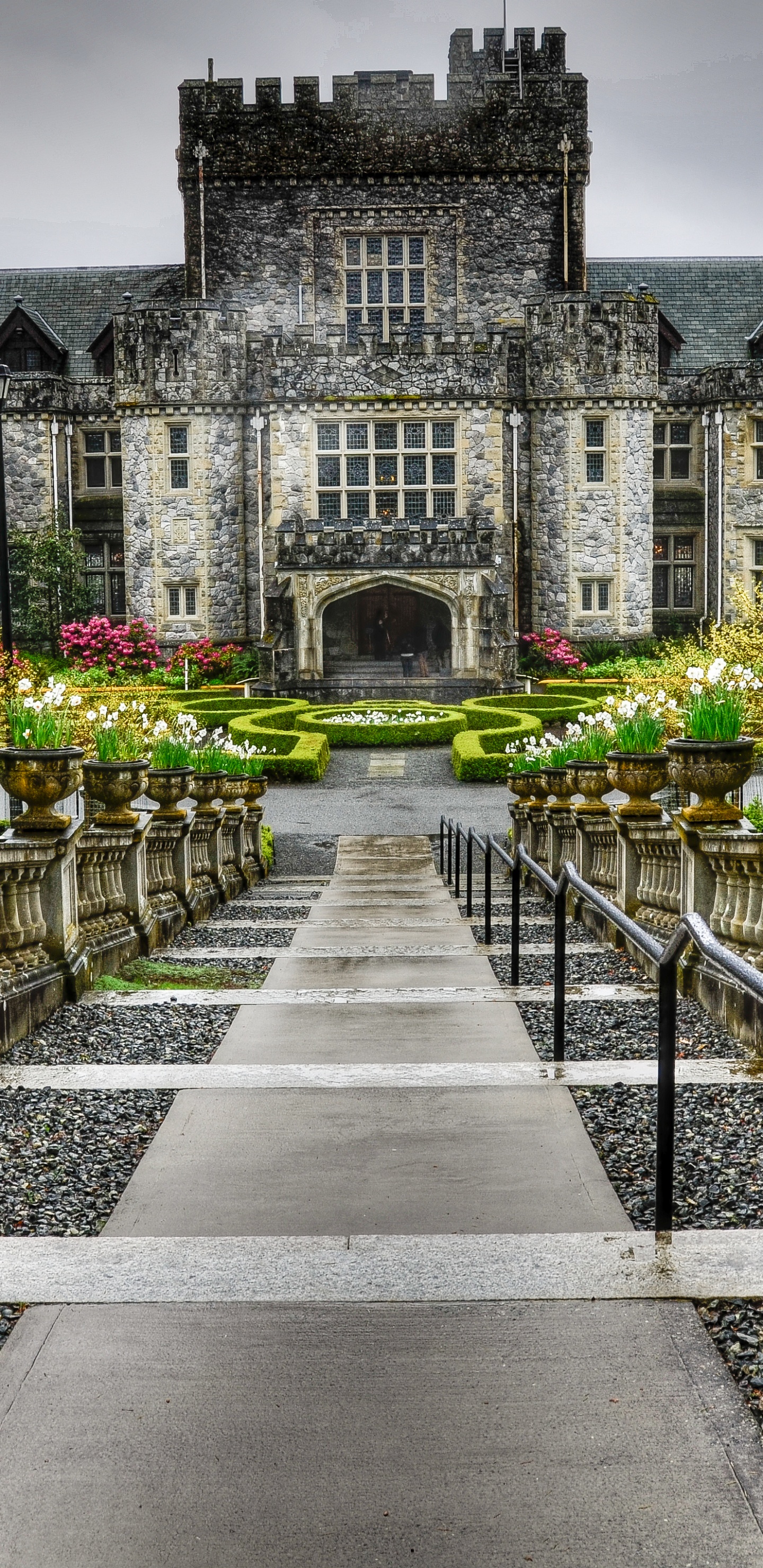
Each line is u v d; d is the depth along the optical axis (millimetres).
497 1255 4477
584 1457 3414
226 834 17734
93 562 45375
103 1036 7559
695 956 8352
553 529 41938
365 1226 4766
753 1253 4438
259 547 41844
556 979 6891
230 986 9516
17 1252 4555
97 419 44812
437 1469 3373
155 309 40969
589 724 15742
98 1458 3436
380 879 19438
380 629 42875
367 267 43906
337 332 40594
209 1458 3430
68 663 40438
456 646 37500
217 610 41812
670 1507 3240
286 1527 3188
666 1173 4648
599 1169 5270
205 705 34500
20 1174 5309
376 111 43344
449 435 41000
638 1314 4062
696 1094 6109
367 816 25031
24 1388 3734
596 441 41781
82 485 45312
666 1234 4613
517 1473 3361
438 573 37125
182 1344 3949
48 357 46688
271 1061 7086
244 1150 5559
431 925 13156
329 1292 4242
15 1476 3373
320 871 20703
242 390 41562
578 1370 3781
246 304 43906
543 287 43781
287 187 43531
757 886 7609
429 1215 4848
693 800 16156
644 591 42188
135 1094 6324
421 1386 3719
